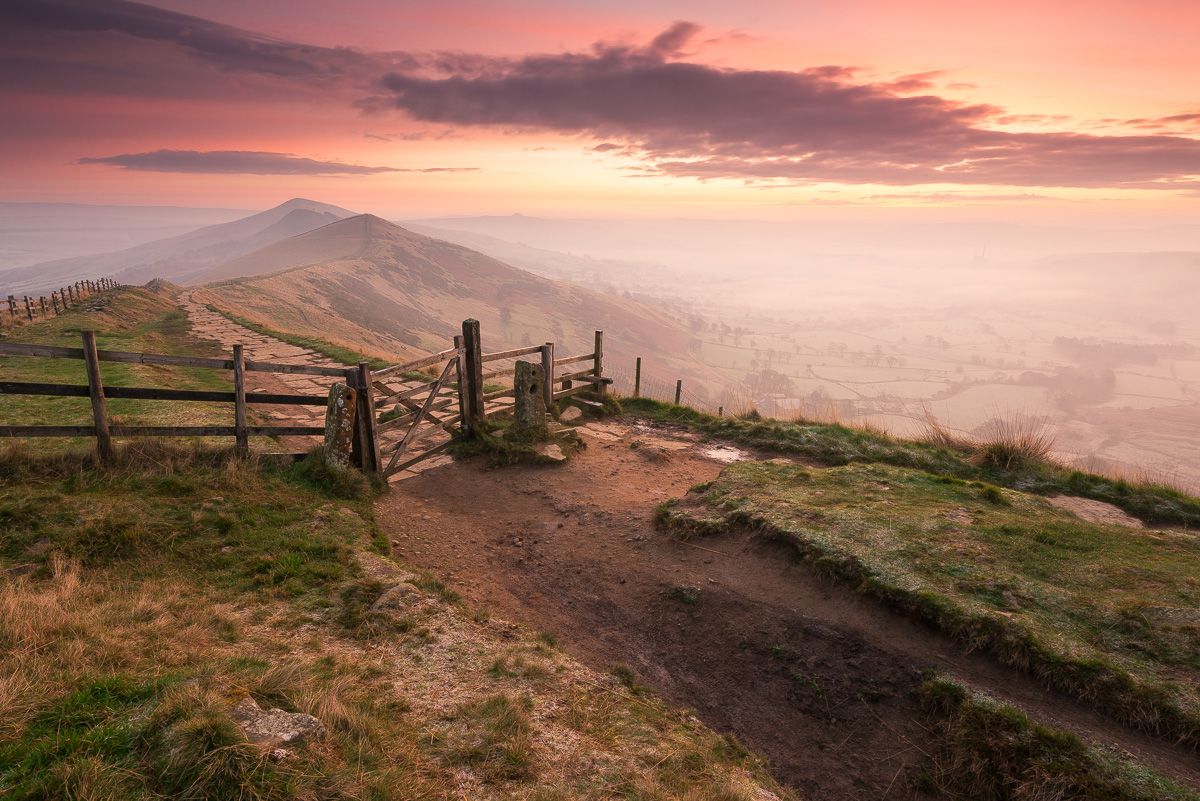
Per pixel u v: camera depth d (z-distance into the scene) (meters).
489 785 3.71
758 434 12.88
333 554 6.96
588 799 3.73
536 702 4.79
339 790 3.24
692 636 6.43
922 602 5.91
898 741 5.00
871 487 9.12
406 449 11.46
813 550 6.98
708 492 9.23
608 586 7.38
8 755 3.08
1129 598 5.88
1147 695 4.73
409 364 10.30
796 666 5.81
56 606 4.80
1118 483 9.76
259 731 3.43
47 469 7.67
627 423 14.06
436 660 5.22
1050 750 4.45
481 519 9.16
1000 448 10.81
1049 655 5.15
